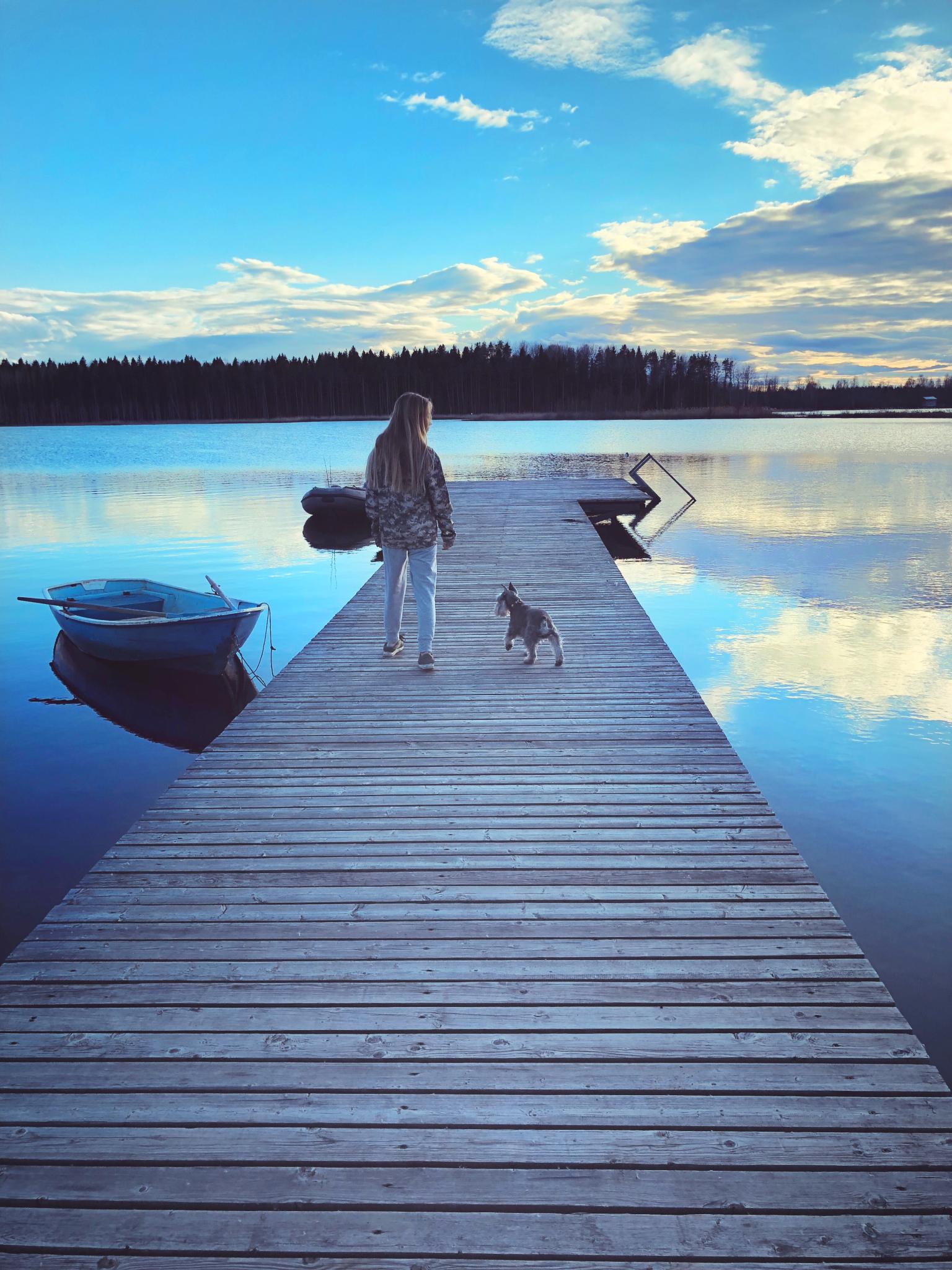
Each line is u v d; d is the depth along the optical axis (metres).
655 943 2.45
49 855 4.76
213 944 2.47
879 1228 1.54
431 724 4.47
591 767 3.83
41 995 2.24
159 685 8.53
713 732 4.30
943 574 12.61
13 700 7.89
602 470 31.66
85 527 19.69
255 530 19.42
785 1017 2.12
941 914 3.94
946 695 7.22
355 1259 1.50
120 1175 1.67
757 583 12.12
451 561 10.15
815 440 55.56
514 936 2.49
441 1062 1.97
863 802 5.19
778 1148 1.72
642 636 6.50
